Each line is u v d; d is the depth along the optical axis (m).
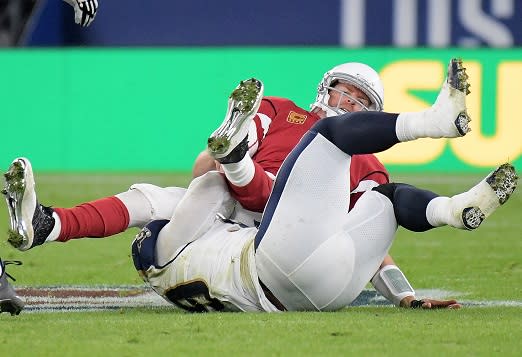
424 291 18.86
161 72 45.44
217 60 45.25
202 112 45.44
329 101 16.66
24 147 45.72
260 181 14.95
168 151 45.62
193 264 14.93
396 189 14.84
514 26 45.59
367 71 16.62
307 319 14.01
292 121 16.53
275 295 14.71
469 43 45.84
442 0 45.88
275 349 12.00
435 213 14.30
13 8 48.12
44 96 45.62
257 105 13.92
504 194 13.74
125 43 46.66
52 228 14.45
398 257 24.20
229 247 14.88
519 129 43.31
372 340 12.59
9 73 45.53
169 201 15.62
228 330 13.14
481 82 43.34
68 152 45.75
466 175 42.34
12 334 12.95
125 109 45.59
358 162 16.16
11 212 13.80
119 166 45.78
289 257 14.17
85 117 45.59
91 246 25.97
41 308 16.20
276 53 44.97
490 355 11.81
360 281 14.62
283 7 46.47
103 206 15.15
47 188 38.38
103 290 18.84
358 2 46.22
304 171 14.09
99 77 45.59
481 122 43.41
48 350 11.93
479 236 28.36
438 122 13.30
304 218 14.10
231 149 14.05
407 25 46.03
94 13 17.42
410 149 43.72
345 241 14.29
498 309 15.78
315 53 44.75
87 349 11.98
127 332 13.07
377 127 13.68
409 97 43.78
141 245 15.34
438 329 13.39
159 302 17.14
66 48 45.59
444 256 24.34
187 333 12.97
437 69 43.59
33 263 22.78
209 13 46.44
